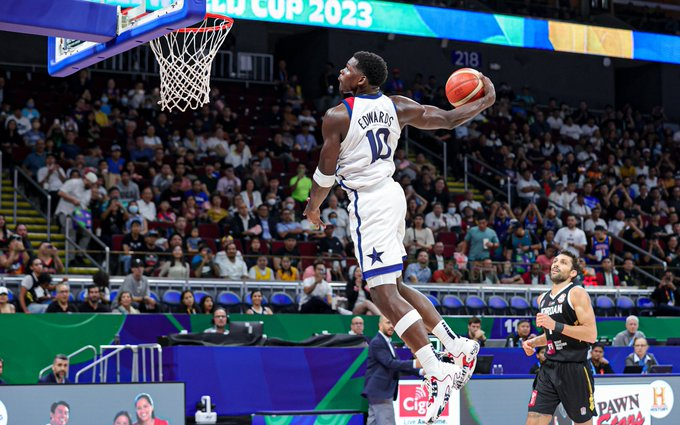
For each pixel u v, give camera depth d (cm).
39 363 1033
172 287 1295
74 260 1374
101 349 987
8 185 1647
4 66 2222
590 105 2938
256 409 966
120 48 722
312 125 2183
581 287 763
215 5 1584
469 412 915
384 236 389
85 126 1867
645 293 1638
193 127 2009
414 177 1989
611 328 1419
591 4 2798
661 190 2275
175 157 1833
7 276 1205
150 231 1414
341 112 393
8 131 1723
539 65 2869
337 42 2589
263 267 1392
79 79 2050
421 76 2517
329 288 1305
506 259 1669
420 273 1482
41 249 1267
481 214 1802
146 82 2181
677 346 1226
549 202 2009
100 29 712
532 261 1689
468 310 1435
